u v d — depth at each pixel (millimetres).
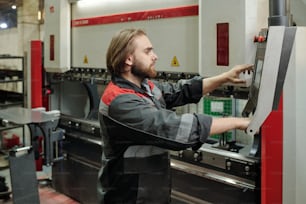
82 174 3557
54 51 3660
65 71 3650
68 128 3639
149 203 1620
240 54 2049
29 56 4047
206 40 2227
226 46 2115
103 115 1497
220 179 2254
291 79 1696
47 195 3904
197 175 2396
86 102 3881
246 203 2162
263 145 1758
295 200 1834
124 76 1557
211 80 1819
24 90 5395
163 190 1669
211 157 2305
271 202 1791
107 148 1577
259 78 1440
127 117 1392
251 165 2084
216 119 1335
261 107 1326
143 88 1610
